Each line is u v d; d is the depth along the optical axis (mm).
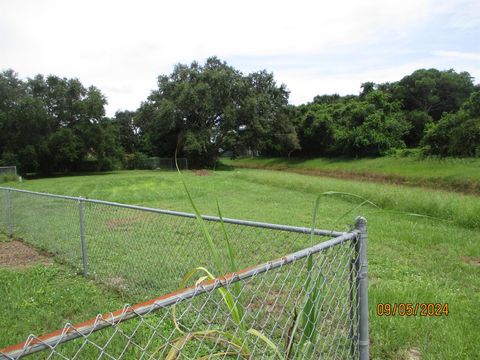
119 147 48312
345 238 2088
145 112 47625
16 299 4336
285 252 5008
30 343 1111
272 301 3037
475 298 4297
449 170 21031
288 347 1835
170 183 22156
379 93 37750
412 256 6152
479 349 3127
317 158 41375
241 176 25484
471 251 6461
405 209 10805
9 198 8078
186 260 4809
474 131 23203
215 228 6246
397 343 3232
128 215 6926
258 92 44406
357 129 34469
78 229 6359
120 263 5102
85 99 41094
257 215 10602
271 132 44375
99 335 3268
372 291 4258
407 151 28891
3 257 6465
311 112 43094
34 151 36938
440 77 37625
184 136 42375
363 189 14539
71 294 4488
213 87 41969
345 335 2402
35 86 39906
